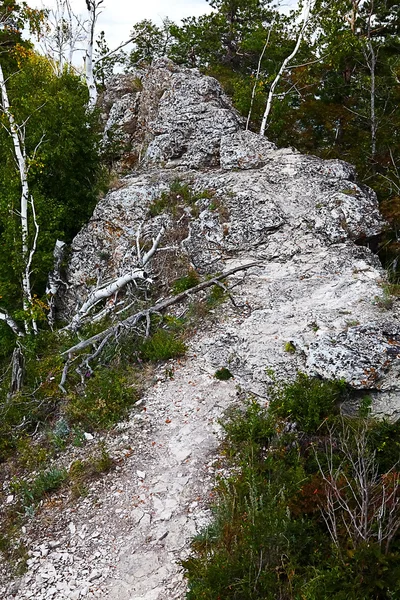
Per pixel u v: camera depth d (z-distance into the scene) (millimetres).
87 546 6738
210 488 7176
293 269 11336
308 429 7312
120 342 10508
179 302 11578
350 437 6898
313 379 8047
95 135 16422
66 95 15586
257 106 20359
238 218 12453
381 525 5188
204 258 12289
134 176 16188
